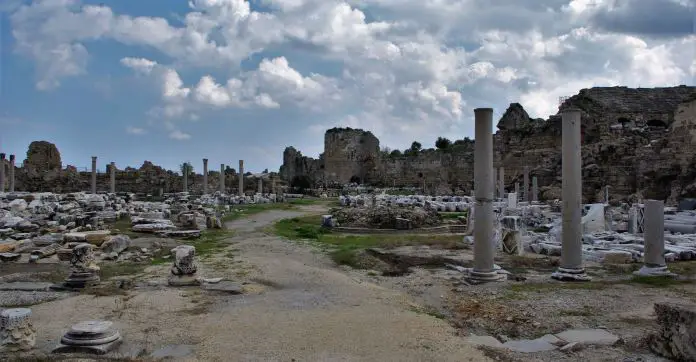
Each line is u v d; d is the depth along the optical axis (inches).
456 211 1779.0
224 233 1161.4
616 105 2500.0
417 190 3238.2
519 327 419.8
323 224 1294.3
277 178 3452.3
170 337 388.2
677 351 334.6
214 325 419.5
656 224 642.2
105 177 2923.2
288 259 797.2
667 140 1792.6
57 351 353.7
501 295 534.6
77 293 545.3
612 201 1813.5
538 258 790.5
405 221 1241.4
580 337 388.5
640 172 1840.6
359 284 602.9
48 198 1605.6
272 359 341.1
